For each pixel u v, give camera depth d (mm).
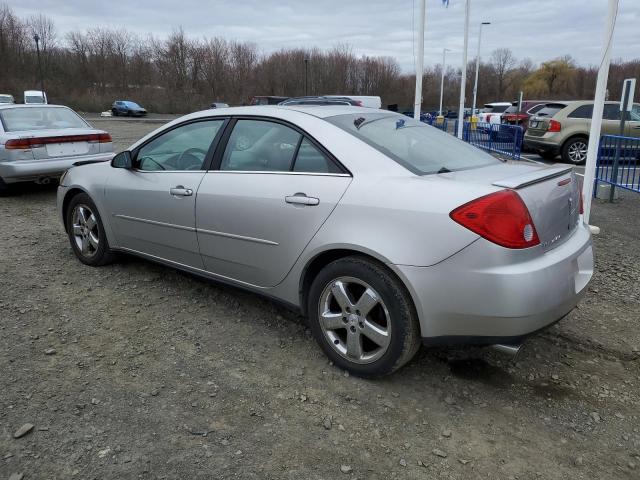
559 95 69938
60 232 6207
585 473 2418
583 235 3232
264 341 3570
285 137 3414
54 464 2377
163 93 61719
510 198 2623
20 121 8211
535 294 2604
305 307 3389
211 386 3025
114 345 3473
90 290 4383
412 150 3303
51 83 61969
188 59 66062
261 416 2768
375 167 3033
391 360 2914
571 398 2998
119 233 4523
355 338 3049
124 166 4297
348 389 3025
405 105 66812
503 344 2695
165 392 2955
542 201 2793
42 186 9305
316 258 3176
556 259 2771
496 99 71875
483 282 2594
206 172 3762
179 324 3795
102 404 2824
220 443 2551
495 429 2717
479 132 14430
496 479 2371
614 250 5699
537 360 3398
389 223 2818
